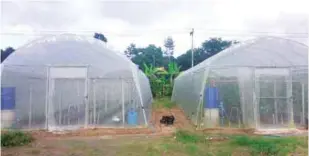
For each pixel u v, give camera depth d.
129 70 16.38
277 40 16.23
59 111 15.94
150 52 64.25
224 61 16.27
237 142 12.05
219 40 68.88
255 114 15.93
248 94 16.06
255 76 16.14
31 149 11.36
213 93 16.06
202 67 17.44
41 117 15.81
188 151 10.91
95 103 16.09
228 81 16.16
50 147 11.72
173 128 16.39
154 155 10.48
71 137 13.82
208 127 15.86
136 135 14.13
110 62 16.44
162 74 40.91
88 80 16.20
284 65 16.17
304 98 15.99
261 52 16.27
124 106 16.12
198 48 68.12
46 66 16.11
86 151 11.08
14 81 15.80
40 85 16.00
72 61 16.27
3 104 15.47
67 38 16.62
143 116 16.11
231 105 16.00
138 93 16.23
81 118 15.96
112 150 11.18
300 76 16.11
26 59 16.08
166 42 74.00
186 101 22.61
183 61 65.56
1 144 11.84
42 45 16.41
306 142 12.06
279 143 11.94
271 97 16.06
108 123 15.98
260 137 13.45
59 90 16.06
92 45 16.55
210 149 11.23
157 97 38.44
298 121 15.95
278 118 15.95
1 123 15.39
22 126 15.63
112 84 16.25
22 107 15.73
